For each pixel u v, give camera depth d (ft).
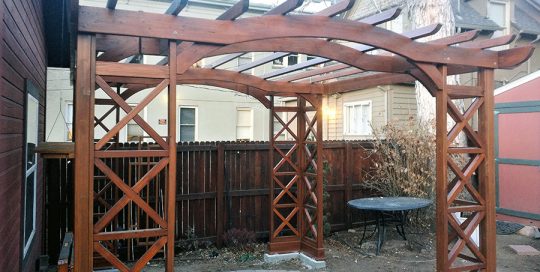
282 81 18.31
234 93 42.78
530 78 24.58
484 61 13.16
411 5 25.22
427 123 23.57
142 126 9.43
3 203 8.57
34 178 14.30
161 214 19.86
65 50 22.26
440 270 12.42
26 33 12.16
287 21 10.45
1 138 8.16
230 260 19.48
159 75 9.59
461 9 35.96
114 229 18.85
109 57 11.40
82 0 36.55
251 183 22.22
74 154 9.12
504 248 20.51
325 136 42.04
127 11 9.09
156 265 18.63
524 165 24.76
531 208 24.34
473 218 13.28
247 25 10.16
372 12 37.96
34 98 13.84
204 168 21.21
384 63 13.53
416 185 23.29
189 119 41.04
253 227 22.26
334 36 10.92
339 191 24.35
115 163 19.34
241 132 43.65
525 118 24.77
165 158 9.61
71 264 9.65
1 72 7.97
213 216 21.40
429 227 23.35
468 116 13.17
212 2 39.86
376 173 24.93
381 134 30.50
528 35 38.06
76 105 8.77
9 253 9.59
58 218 18.52
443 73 12.59
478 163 13.29
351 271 17.70
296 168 20.26
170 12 9.40
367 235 23.11
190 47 9.84
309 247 19.22
